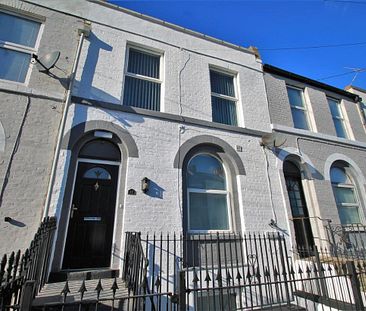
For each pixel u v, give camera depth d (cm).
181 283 290
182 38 729
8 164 438
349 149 862
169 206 523
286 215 642
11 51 527
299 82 901
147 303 438
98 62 584
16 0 557
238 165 632
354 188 815
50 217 409
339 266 456
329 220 642
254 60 831
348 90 1073
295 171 744
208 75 721
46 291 341
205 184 604
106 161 523
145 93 632
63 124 489
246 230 576
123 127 545
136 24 676
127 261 416
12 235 407
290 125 786
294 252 609
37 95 498
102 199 495
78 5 623
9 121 463
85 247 454
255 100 763
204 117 658
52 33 569
